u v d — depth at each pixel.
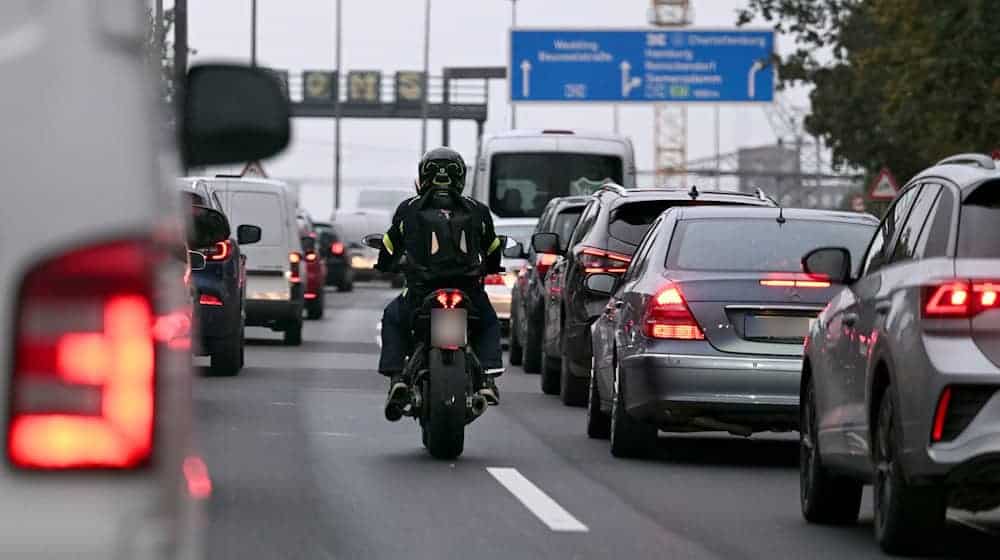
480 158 84.56
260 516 24.72
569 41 143.12
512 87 143.50
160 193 9.09
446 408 31.00
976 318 20.16
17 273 8.73
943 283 20.28
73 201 8.77
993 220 20.88
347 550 21.98
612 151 84.31
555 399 46.69
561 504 26.52
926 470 20.14
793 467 32.00
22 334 8.73
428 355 31.86
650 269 32.22
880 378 21.80
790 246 32.00
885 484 21.69
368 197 170.62
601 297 42.69
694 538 23.50
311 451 32.81
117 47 8.88
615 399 32.69
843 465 23.42
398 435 35.88
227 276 49.94
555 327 47.00
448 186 31.86
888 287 21.89
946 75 79.06
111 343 8.83
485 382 31.98
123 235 8.82
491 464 31.45
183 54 82.62
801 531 24.25
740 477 30.38
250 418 38.69
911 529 21.31
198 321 49.66
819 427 24.50
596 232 42.94
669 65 142.88
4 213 8.73
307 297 88.44
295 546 22.20
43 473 8.75
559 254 46.66
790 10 107.94
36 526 8.73
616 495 27.67
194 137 10.51
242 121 10.50
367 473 29.78
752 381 30.45
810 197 191.38
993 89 77.44
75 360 8.79
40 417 8.76
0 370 8.72
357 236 167.38
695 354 30.69
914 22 82.00
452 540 22.94
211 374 51.03
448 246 31.47
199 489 9.96
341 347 65.50
